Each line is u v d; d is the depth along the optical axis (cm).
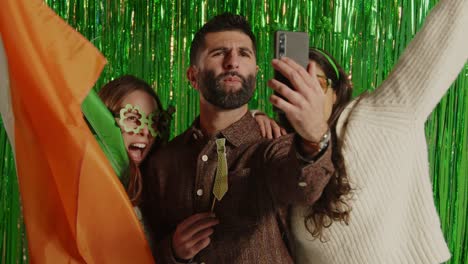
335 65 145
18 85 128
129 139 150
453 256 229
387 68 228
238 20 133
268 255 128
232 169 130
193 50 135
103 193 129
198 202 131
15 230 223
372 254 128
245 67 129
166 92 223
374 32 227
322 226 125
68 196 128
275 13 224
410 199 137
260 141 130
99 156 129
